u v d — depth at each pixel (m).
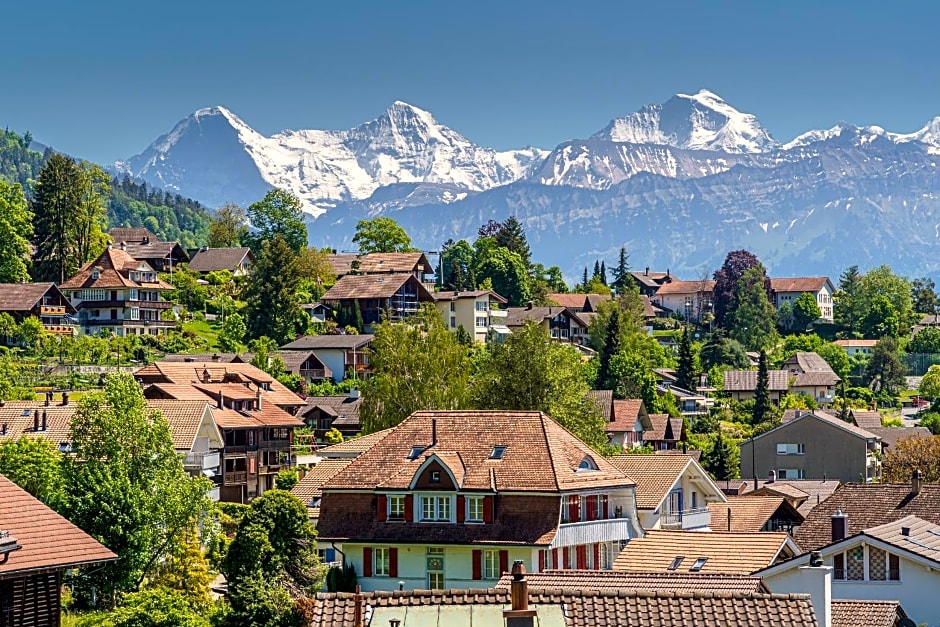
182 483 119.31
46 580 73.62
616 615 54.91
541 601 55.66
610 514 125.38
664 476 135.88
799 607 54.88
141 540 111.88
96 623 100.19
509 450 123.06
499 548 117.31
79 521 111.75
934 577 96.88
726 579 72.94
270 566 115.69
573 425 174.25
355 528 121.19
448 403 180.75
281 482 174.50
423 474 120.44
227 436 178.38
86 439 118.81
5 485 77.50
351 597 56.19
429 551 119.31
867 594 97.81
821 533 122.56
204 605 111.81
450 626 52.00
